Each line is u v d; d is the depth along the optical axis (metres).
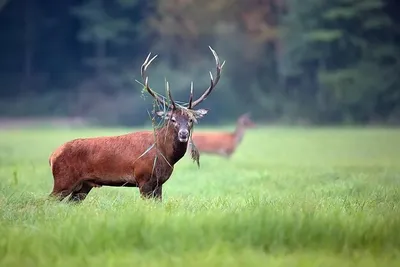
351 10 97.50
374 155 50.72
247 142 67.12
